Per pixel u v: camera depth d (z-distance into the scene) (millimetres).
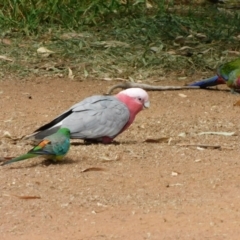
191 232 8828
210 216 9328
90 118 11891
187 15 21547
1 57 17609
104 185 10320
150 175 10727
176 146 12180
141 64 17609
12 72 16984
